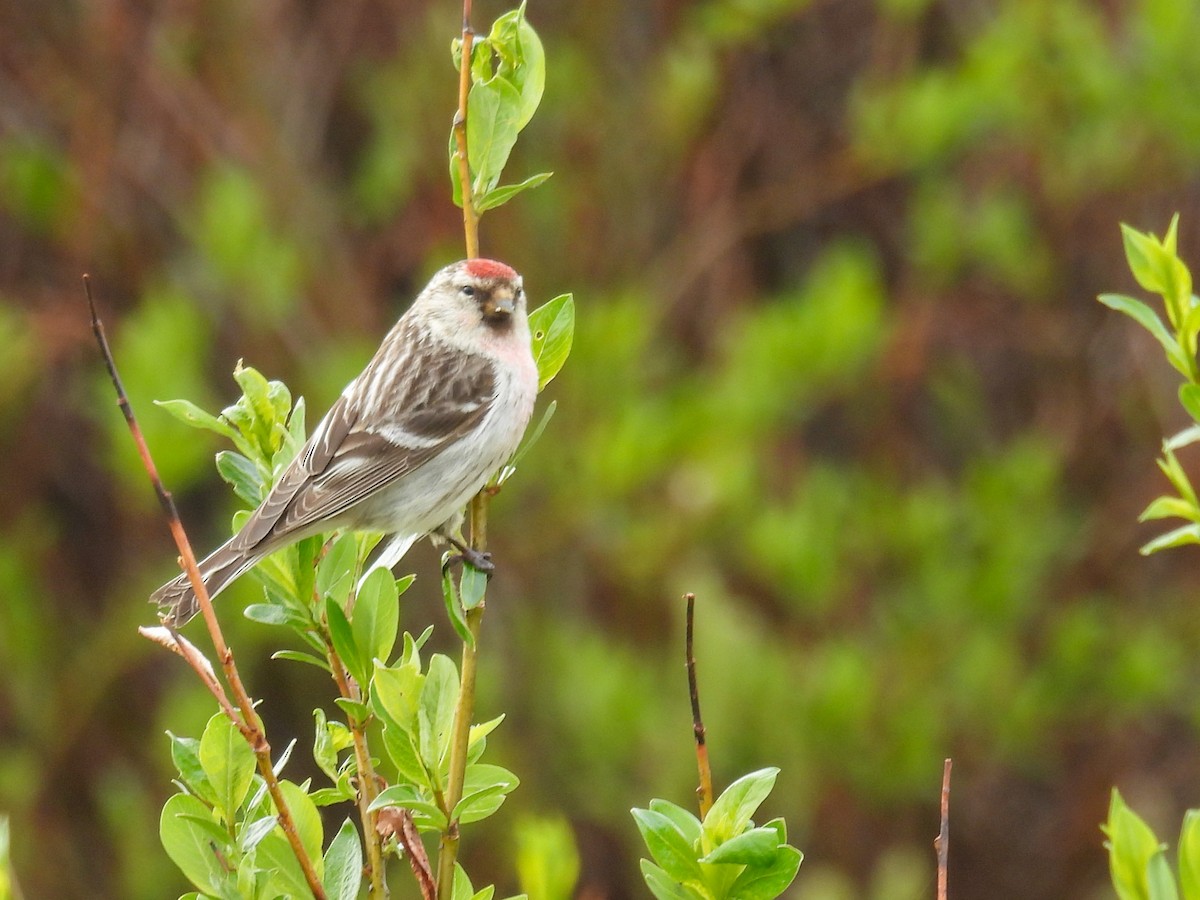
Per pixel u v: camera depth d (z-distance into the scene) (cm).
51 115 1414
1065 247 1562
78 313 1408
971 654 1398
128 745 1462
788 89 1538
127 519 1487
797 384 1291
